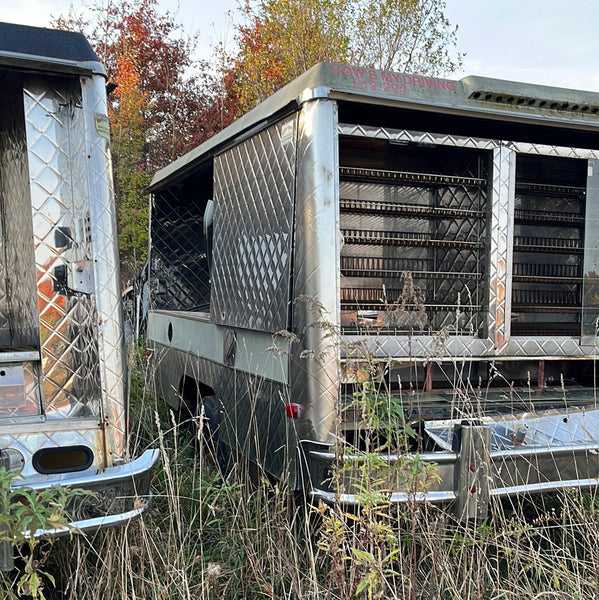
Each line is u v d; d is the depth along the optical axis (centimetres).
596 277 382
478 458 271
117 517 254
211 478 374
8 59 250
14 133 324
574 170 447
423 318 287
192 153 496
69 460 267
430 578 252
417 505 249
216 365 425
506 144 355
